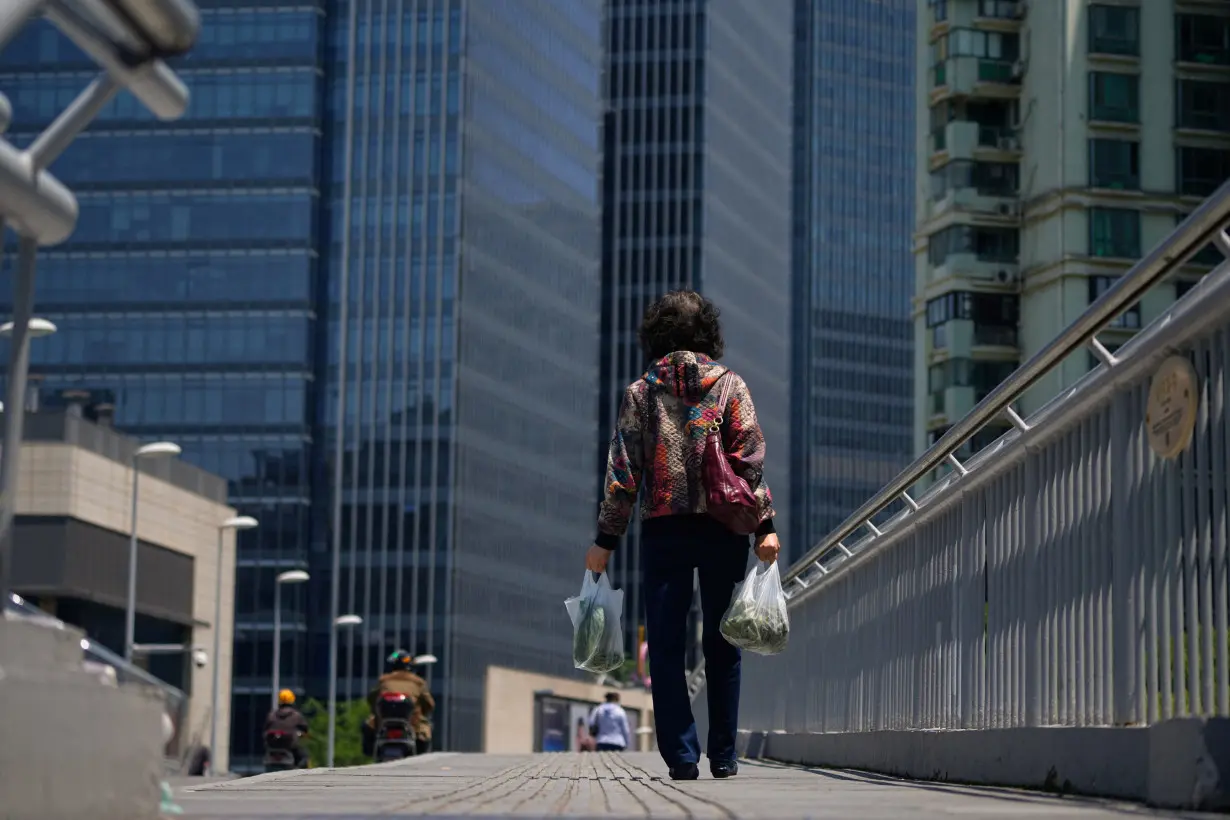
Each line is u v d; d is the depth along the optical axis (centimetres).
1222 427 743
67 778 513
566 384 17500
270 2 15412
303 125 15262
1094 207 9188
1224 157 9194
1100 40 9188
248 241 15138
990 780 1059
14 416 543
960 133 9619
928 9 9869
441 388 15262
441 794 923
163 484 9262
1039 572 1025
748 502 1095
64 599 8488
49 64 14150
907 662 1401
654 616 1122
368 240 15462
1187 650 783
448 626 14975
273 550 14938
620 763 1842
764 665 2341
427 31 15650
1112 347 8431
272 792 959
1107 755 843
